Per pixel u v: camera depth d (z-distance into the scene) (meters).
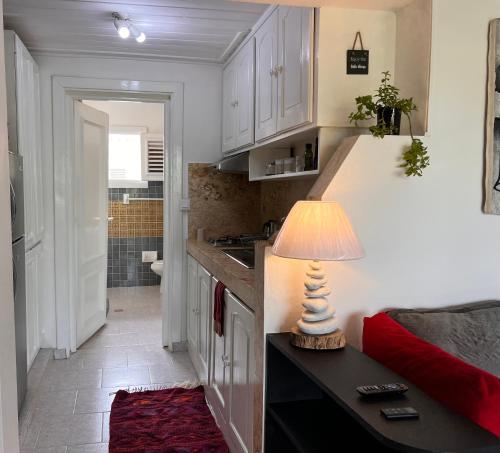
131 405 3.10
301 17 2.26
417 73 2.06
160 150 6.39
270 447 1.96
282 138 2.63
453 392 1.33
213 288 2.99
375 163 1.97
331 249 1.66
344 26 2.12
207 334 3.17
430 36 2.00
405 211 2.02
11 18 3.01
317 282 1.82
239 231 4.19
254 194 4.20
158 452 2.59
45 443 2.64
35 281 3.53
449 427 1.18
